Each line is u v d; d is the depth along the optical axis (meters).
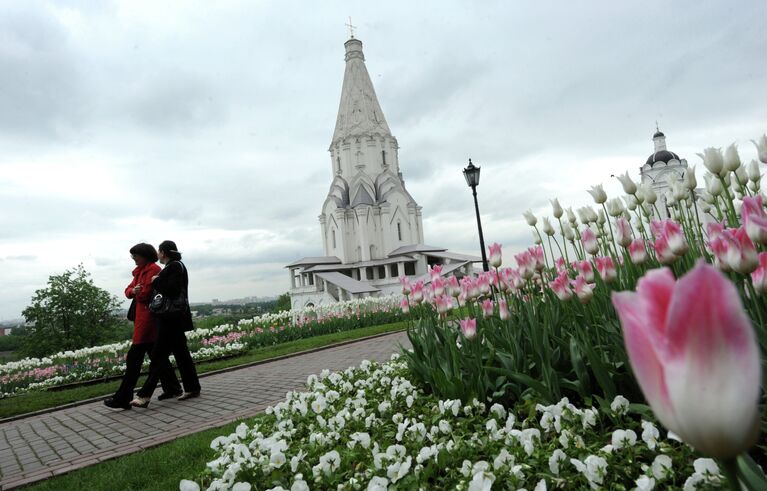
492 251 4.48
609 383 2.99
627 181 3.94
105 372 13.08
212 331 19.30
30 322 39.03
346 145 70.38
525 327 4.20
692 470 2.17
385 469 2.80
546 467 2.47
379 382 5.66
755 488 1.26
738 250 1.89
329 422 4.07
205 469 3.74
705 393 0.56
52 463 5.18
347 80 72.19
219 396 8.00
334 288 58.91
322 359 11.72
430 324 4.89
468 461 2.57
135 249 7.79
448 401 3.70
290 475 3.14
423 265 62.00
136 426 6.46
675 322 0.59
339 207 68.06
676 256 2.75
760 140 2.85
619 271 3.95
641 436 2.69
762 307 2.50
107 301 41.78
